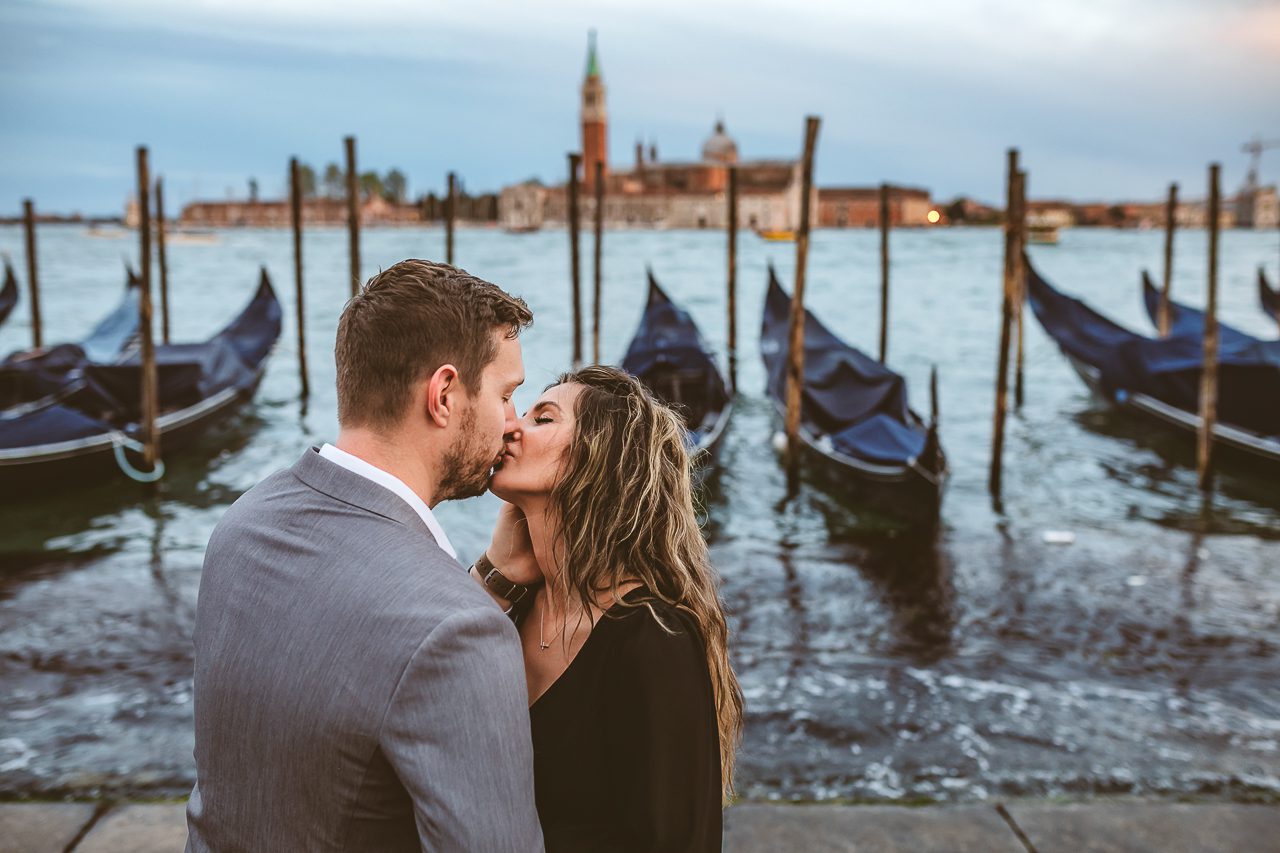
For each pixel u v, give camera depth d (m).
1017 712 4.91
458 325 1.12
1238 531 9.02
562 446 1.26
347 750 0.99
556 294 40.94
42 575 7.62
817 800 3.95
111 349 15.57
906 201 153.62
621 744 1.18
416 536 1.10
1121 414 13.89
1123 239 118.06
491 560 1.40
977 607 6.85
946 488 10.87
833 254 73.94
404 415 1.13
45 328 27.56
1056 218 165.88
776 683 5.33
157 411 12.27
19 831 3.04
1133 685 5.33
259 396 16.77
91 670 5.52
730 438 13.79
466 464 1.18
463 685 0.99
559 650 1.25
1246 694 5.20
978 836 3.06
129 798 3.82
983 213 150.00
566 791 1.23
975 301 36.59
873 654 5.89
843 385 12.34
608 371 1.35
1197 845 3.01
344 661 1.00
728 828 3.10
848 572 7.76
